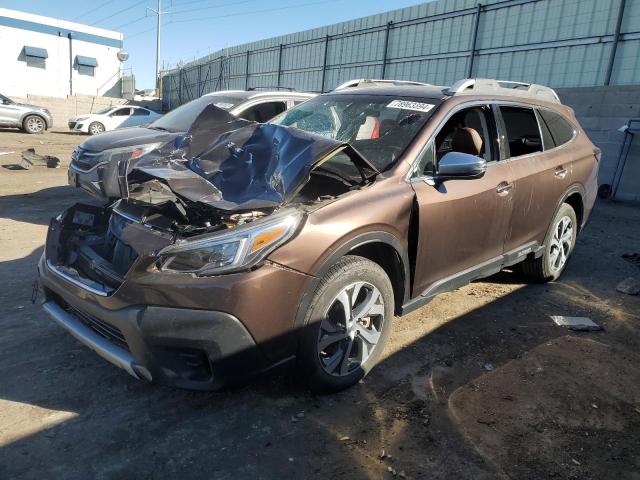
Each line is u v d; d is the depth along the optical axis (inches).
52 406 110.9
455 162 129.3
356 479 94.3
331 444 103.0
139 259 96.5
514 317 168.2
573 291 195.8
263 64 1165.1
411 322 160.9
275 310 101.7
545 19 593.9
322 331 113.3
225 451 99.6
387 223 119.8
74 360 129.4
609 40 534.0
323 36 952.3
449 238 137.9
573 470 98.8
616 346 151.1
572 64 572.1
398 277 129.5
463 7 685.9
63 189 358.3
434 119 142.6
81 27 1422.2
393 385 124.9
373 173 126.2
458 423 111.3
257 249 99.7
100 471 93.0
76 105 1212.5
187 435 103.7
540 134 182.5
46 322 148.6
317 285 107.7
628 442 107.7
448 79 721.0
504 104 167.2
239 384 102.7
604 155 450.9
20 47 1343.5
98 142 263.3
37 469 92.7
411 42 773.3
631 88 430.6
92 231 136.4
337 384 117.6
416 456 100.7
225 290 96.0
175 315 95.5
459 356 140.6
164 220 114.7
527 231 173.8
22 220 265.0
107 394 116.0
